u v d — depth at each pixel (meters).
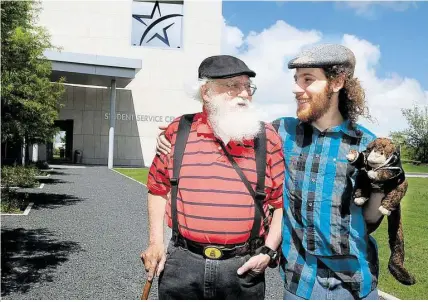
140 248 6.66
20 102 10.02
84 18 32.78
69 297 4.35
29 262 5.71
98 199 12.50
